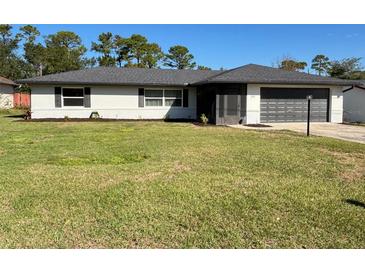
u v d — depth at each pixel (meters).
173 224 4.24
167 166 7.48
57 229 4.07
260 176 6.64
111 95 21.39
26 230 4.03
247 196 5.34
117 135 13.14
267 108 19.66
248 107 19.23
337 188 5.83
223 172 6.95
